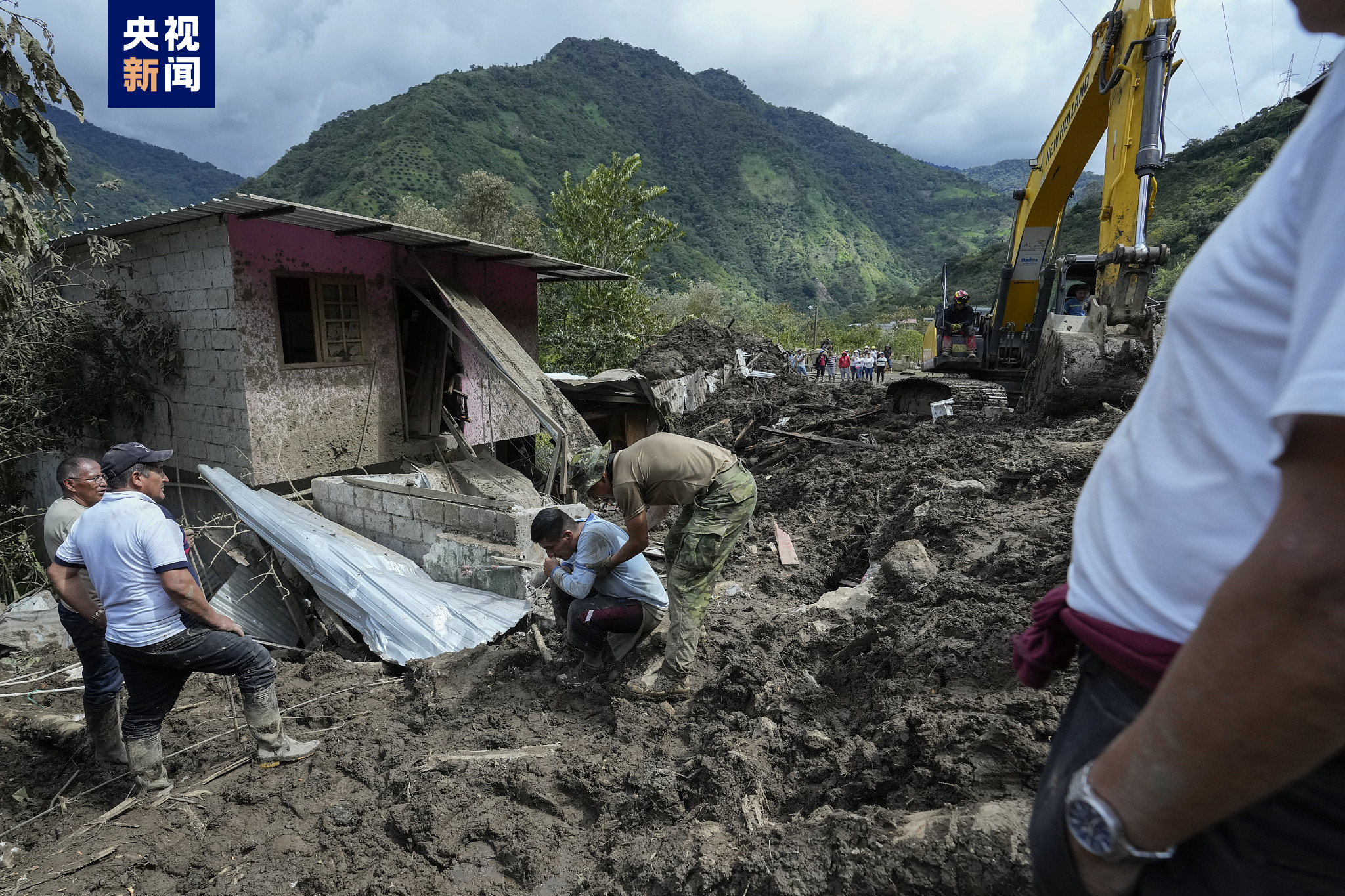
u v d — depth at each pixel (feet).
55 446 28.89
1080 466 18.95
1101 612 2.62
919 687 10.59
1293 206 1.92
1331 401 1.50
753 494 13.66
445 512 20.98
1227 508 2.10
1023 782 7.82
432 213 91.86
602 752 12.49
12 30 16.08
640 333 73.82
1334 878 2.11
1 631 18.48
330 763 13.19
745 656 13.61
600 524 14.61
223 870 10.87
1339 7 2.21
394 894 10.16
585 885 9.65
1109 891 2.47
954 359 37.52
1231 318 2.06
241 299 24.79
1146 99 23.97
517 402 35.70
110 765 13.32
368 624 18.88
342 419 28.17
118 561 11.25
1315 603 1.60
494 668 15.92
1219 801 1.94
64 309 27.09
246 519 22.65
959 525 17.17
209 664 12.23
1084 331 27.50
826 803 9.50
